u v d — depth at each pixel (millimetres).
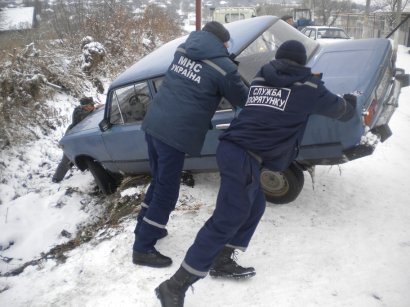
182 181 4934
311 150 3809
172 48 4836
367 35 23594
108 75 12711
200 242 2859
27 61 9469
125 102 4750
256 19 4824
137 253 3557
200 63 3158
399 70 4898
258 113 2855
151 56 4922
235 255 3598
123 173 5484
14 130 7754
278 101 2820
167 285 2920
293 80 2799
